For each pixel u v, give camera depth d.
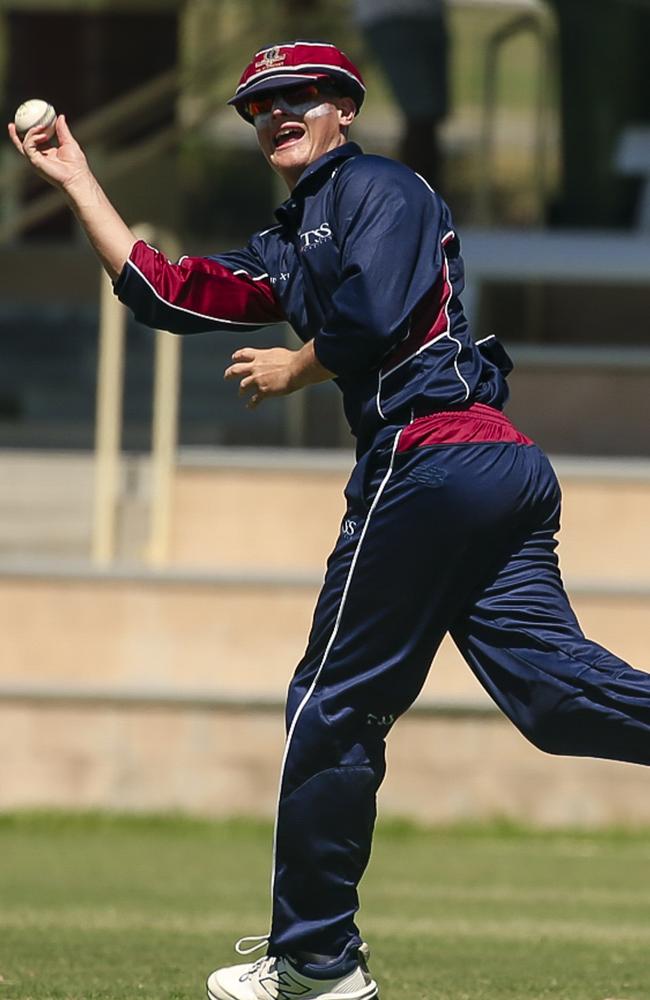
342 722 15.82
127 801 51.38
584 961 22.62
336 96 16.53
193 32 90.56
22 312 111.38
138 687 51.97
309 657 16.06
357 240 15.40
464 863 40.56
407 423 15.55
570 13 73.19
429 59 71.44
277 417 89.25
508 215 104.50
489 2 71.31
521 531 15.83
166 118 90.56
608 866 39.97
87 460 67.62
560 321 66.88
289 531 61.34
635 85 74.81
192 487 61.41
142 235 60.12
